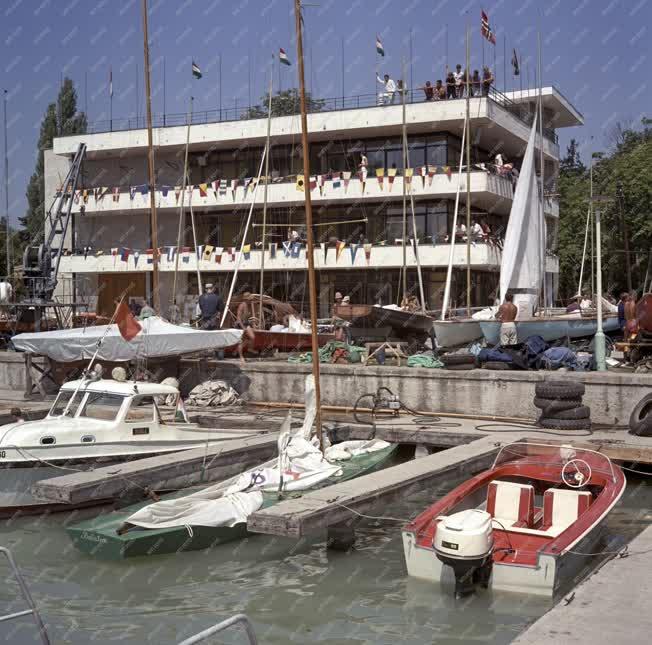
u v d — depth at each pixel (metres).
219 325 25.94
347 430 18.11
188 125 37.25
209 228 44.84
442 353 23.88
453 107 37.28
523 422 18.61
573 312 27.16
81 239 47.84
